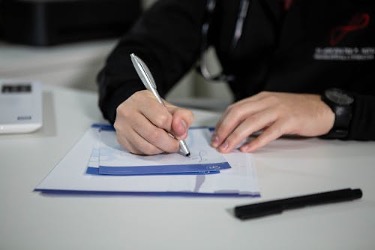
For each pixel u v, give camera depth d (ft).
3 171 1.64
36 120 2.12
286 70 3.00
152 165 1.68
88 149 1.86
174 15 3.10
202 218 1.30
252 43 3.18
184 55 3.11
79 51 4.49
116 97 2.11
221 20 3.27
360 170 1.70
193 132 2.11
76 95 2.89
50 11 4.45
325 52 2.92
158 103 1.83
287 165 1.73
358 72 2.89
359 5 2.90
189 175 1.60
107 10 4.90
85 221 1.28
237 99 3.34
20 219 1.29
